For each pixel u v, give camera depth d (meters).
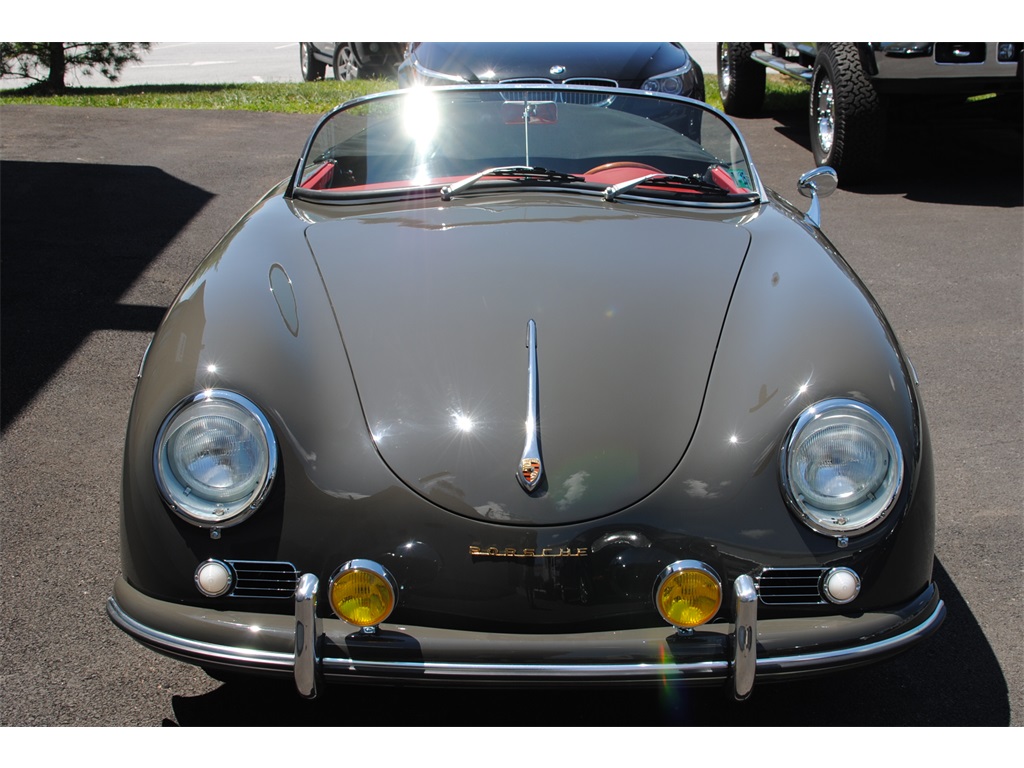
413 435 2.04
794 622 2.01
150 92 11.88
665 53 7.18
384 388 2.13
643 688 1.96
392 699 2.38
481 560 1.97
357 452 2.03
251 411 2.02
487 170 3.13
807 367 2.12
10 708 2.30
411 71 7.27
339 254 2.62
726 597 2.00
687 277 2.50
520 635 1.97
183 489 2.00
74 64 12.82
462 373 2.15
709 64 14.52
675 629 1.99
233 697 2.37
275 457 2.00
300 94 11.30
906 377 2.21
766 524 2.00
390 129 3.41
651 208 3.01
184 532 2.01
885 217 6.57
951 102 7.70
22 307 4.91
